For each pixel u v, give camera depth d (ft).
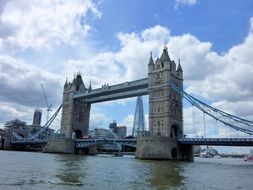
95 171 146.30
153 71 391.86
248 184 115.03
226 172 174.60
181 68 415.03
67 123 523.70
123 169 165.27
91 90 497.05
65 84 556.92
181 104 394.11
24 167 153.89
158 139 327.88
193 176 137.49
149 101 382.83
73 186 91.35
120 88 442.91
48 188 85.71
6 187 84.94
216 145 334.65
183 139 340.80
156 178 120.67
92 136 550.36
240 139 304.91
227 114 345.92
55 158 284.61
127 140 396.37
